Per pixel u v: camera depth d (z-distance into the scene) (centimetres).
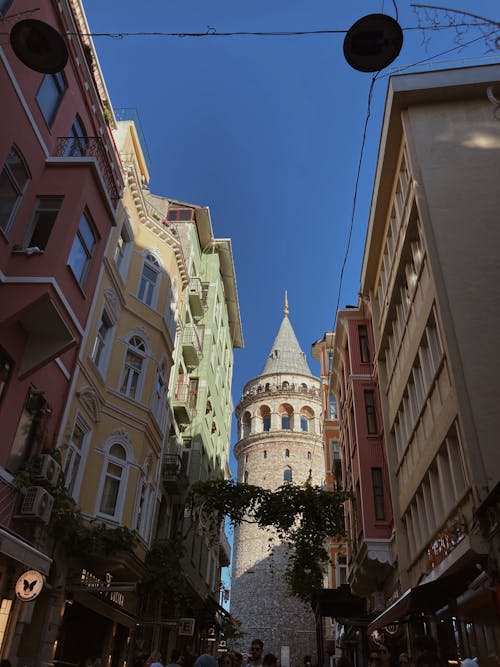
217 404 3997
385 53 803
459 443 1255
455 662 1225
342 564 3625
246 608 5459
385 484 2233
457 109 1716
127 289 2202
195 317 3388
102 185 1531
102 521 1772
